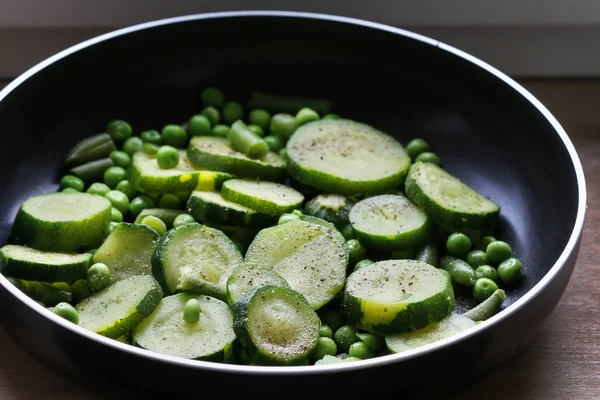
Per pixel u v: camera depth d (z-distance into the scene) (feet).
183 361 1.65
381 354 1.87
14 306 1.74
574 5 2.31
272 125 2.23
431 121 2.21
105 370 1.70
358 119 2.26
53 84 2.11
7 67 2.39
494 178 2.13
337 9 2.36
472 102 2.16
